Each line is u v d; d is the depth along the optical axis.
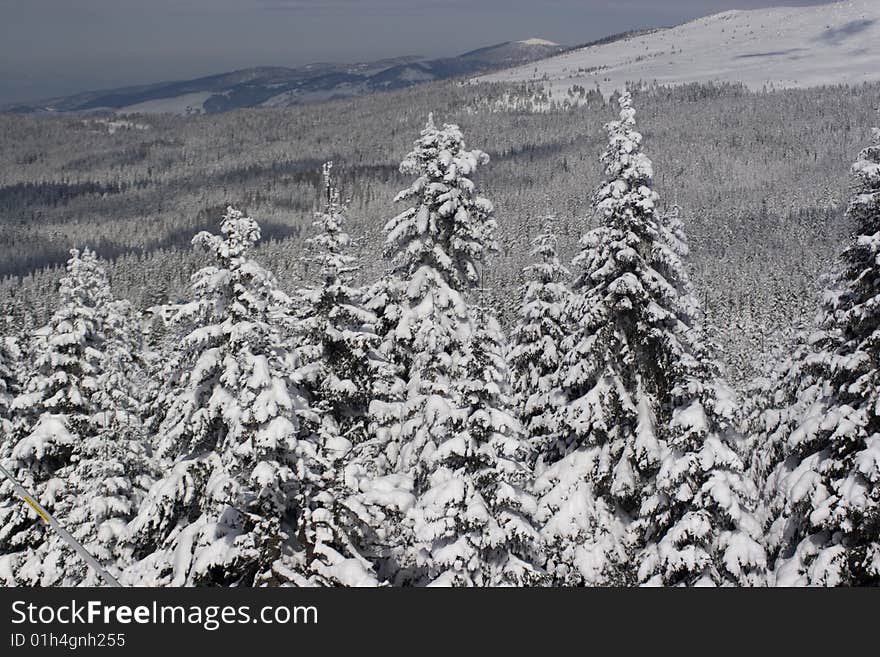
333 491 18.98
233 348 20.89
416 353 28.12
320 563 18.50
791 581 22.66
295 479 19.14
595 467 26.55
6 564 28.02
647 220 26.27
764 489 26.80
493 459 21.78
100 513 25.70
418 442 25.38
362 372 26.38
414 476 24.88
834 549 21.89
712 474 23.45
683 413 23.95
